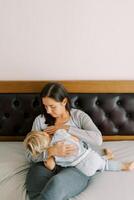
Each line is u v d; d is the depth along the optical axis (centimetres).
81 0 176
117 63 188
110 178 150
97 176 153
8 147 180
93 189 142
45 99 154
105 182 147
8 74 190
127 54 186
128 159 167
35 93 187
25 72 190
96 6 177
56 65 189
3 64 189
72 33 182
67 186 137
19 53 186
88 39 183
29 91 186
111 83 185
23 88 186
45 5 177
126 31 182
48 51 186
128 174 154
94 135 159
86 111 188
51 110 157
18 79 191
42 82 185
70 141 155
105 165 158
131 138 194
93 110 188
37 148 150
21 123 191
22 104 187
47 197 130
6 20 180
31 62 188
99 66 189
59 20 180
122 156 170
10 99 186
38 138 152
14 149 177
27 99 186
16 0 176
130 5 177
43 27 181
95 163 152
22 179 151
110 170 158
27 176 150
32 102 187
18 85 186
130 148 179
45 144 152
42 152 153
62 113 162
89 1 176
